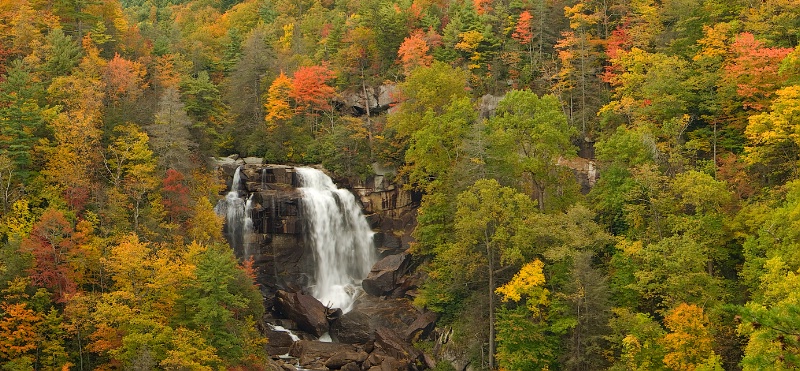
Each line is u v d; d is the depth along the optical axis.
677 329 40.09
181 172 60.19
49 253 43.69
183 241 54.94
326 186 76.31
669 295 45.75
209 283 44.28
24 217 48.94
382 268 67.50
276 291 68.81
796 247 40.03
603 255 54.06
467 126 62.62
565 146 60.97
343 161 77.75
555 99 60.94
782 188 46.38
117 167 55.41
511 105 60.84
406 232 74.75
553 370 46.22
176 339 40.84
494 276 51.69
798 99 46.50
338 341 60.03
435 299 57.50
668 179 50.72
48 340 42.31
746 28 62.44
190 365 39.25
